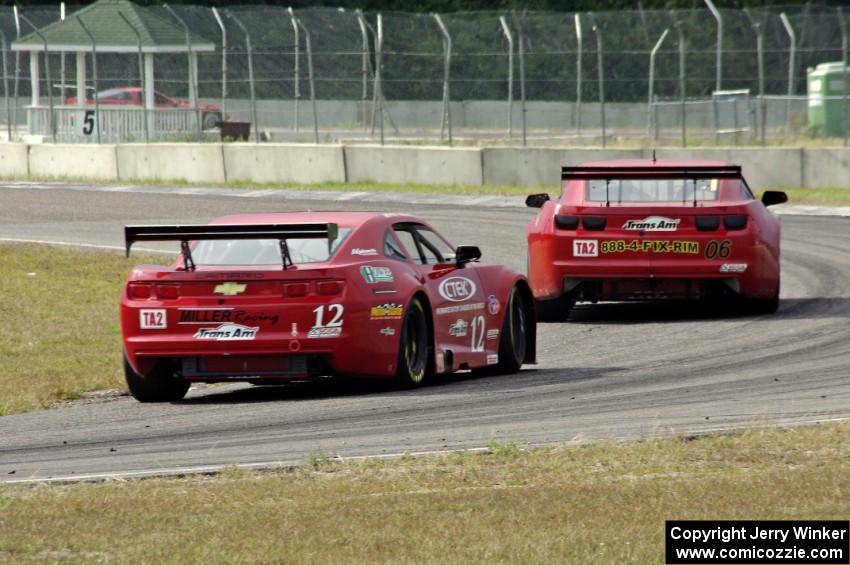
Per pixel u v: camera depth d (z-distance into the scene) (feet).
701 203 170.71
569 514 73.00
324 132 556.10
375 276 123.34
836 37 559.79
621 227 170.50
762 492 77.30
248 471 91.04
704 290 170.40
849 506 73.36
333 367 120.16
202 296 120.78
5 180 419.13
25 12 484.74
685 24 577.02
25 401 126.72
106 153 418.51
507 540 67.46
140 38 439.22
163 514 76.74
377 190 369.71
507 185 374.02
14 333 172.35
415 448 98.07
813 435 96.89
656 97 462.19
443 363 131.54
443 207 327.88
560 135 542.57
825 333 159.53
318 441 102.58
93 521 75.20
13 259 242.99
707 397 119.24
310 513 75.51
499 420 110.01
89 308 195.11
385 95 607.37
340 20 504.02
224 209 327.67
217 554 66.39
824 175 351.67
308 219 129.29
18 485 88.33
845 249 246.47
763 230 171.01
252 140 512.22
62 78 483.10
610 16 580.30
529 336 147.13
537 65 595.47
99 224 303.07
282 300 119.55
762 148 356.18
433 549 66.23
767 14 428.56
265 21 491.31
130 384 126.31
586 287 173.37
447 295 132.67
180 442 104.63
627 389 125.70
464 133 561.02
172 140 464.65
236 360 121.19
